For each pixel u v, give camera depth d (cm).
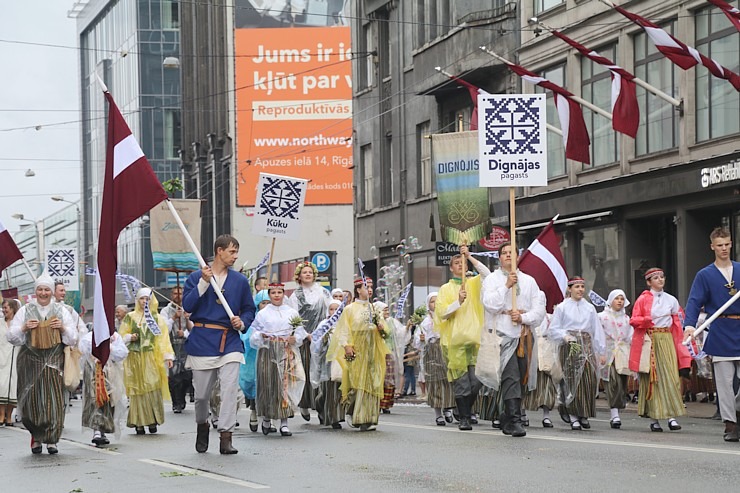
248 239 6350
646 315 1655
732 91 2614
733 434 1408
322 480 1111
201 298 1379
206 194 7319
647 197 2867
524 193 3438
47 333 1484
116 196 1389
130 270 8612
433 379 1827
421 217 4109
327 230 6266
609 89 3073
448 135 2178
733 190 2591
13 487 1150
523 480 1059
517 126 1622
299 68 6269
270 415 1680
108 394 1602
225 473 1191
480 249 3456
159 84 8519
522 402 1714
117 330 1822
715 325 1414
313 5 6272
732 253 2730
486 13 3566
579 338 1717
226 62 6681
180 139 8538
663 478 1048
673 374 1650
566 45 3238
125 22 8831
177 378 2423
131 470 1254
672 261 2988
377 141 4506
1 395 2183
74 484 1154
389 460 1261
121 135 1399
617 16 3011
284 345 1692
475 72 3588
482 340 1574
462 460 1233
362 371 1689
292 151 6278
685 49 2241
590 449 1316
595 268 3161
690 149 2745
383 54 4469
